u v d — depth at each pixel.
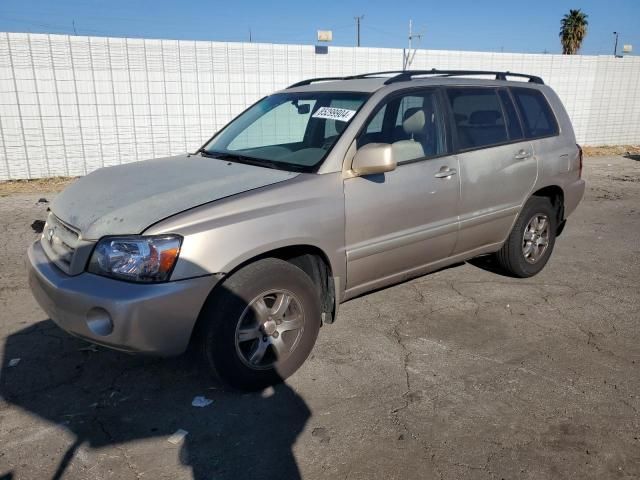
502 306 4.65
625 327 4.28
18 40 9.22
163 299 2.83
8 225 6.94
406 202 3.92
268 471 2.67
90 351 3.80
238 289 3.09
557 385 3.44
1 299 4.64
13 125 9.53
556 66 14.45
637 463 2.73
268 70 11.10
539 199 5.13
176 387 3.38
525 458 2.76
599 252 6.26
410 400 3.26
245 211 3.14
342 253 3.62
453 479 2.62
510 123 4.86
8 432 2.93
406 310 4.55
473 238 4.57
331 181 3.53
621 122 16.08
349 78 4.77
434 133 4.25
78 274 3.00
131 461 2.73
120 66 9.98
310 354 3.80
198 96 10.67
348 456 2.77
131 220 2.99
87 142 10.09
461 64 13.11
